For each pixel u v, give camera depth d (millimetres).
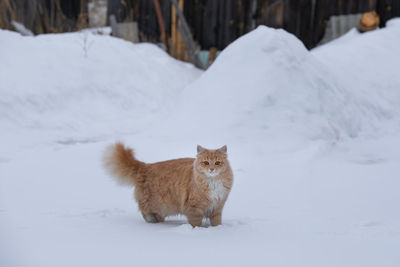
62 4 14320
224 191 3887
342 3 13641
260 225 3770
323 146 7562
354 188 5523
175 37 15023
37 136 8820
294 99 8391
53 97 10227
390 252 2861
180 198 3963
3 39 11336
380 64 11211
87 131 9625
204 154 3775
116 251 2773
